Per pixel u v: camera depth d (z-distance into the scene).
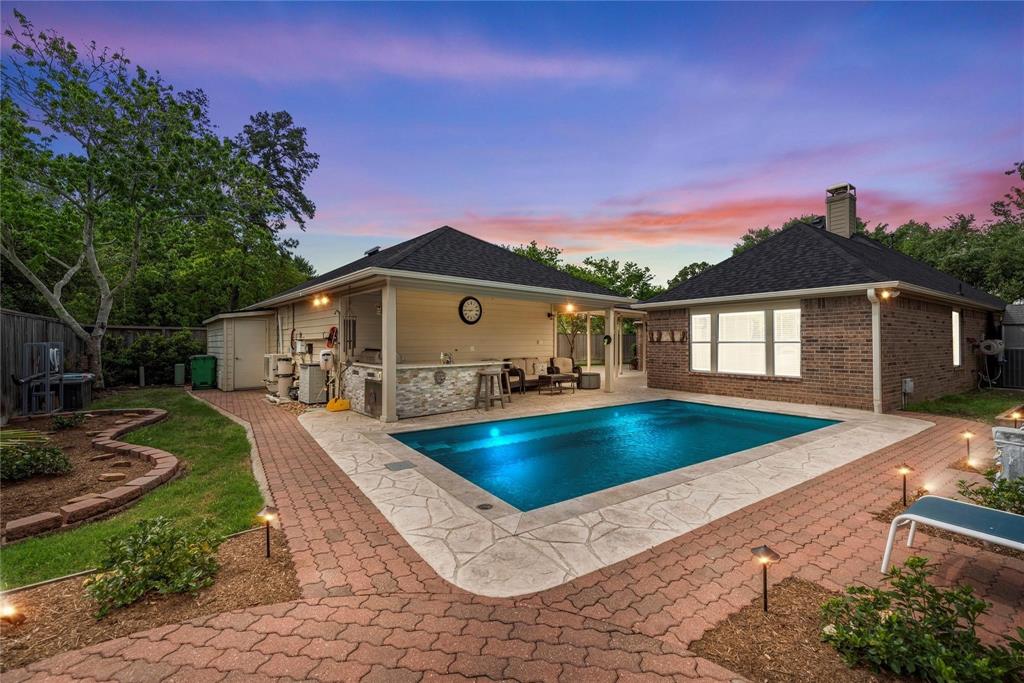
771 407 9.91
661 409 10.67
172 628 2.40
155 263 17.25
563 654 2.19
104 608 2.50
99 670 2.09
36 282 11.30
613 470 6.00
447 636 2.34
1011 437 4.21
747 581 2.88
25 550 3.29
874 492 4.57
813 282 10.16
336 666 2.11
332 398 10.71
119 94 11.23
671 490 4.62
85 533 3.61
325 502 4.33
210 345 16.45
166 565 2.76
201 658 2.17
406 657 2.17
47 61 10.41
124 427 7.42
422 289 8.95
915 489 4.62
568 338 20.27
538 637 2.32
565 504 4.26
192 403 11.02
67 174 10.66
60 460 5.10
